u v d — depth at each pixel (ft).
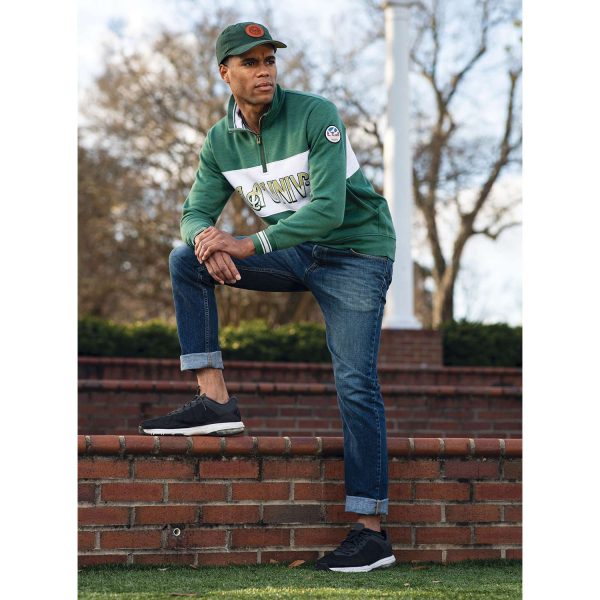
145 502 12.00
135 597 10.04
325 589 10.56
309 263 12.07
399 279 37.04
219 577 11.30
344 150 11.55
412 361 35.68
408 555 12.84
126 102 62.03
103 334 33.45
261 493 12.41
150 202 63.26
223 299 62.80
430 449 12.92
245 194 12.41
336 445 12.63
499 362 36.86
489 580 11.53
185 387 27.89
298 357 34.37
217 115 61.46
